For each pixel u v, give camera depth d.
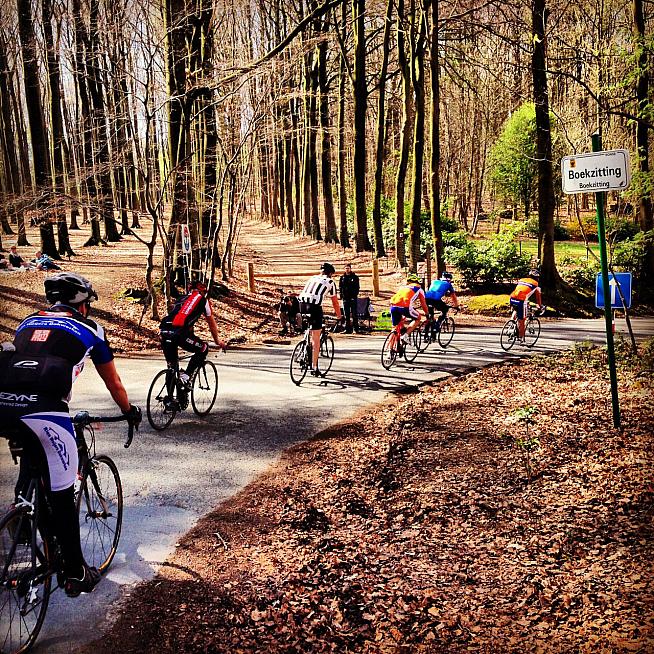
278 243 43.41
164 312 16.41
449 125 43.62
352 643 3.87
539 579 4.54
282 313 16.42
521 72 31.89
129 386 10.37
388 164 43.75
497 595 4.38
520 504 5.83
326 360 12.86
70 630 3.86
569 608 4.14
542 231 23.34
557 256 30.45
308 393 10.21
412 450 7.33
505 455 7.05
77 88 28.06
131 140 17.23
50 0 24.70
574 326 18.94
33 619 3.68
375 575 4.67
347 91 35.19
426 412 8.87
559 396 9.45
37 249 28.50
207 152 21.06
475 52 33.44
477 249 24.77
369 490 6.22
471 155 43.94
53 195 16.33
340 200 36.28
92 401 9.41
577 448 7.10
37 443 3.58
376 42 36.66
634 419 7.90
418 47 22.69
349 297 17.08
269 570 4.67
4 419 3.52
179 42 17.53
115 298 16.91
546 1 25.30
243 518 5.55
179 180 17.56
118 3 16.80
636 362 11.39
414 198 24.61
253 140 21.95
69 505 3.76
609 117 20.98
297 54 21.44
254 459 7.07
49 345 3.71
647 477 6.04
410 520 5.58
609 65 19.30
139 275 20.27
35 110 21.88
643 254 24.94
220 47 24.80
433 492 6.15
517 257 24.12
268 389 10.48
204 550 4.95
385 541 5.20
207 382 8.85
